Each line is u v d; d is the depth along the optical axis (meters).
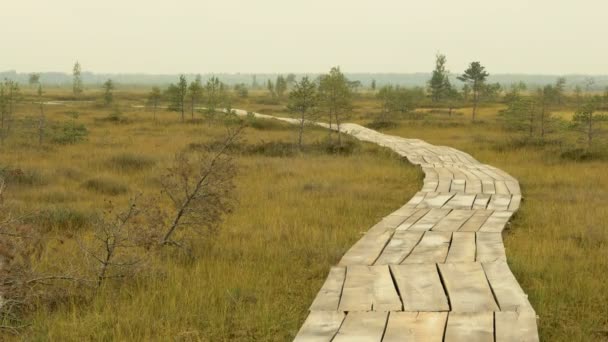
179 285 6.40
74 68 103.44
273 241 8.87
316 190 13.57
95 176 15.05
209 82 55.50
